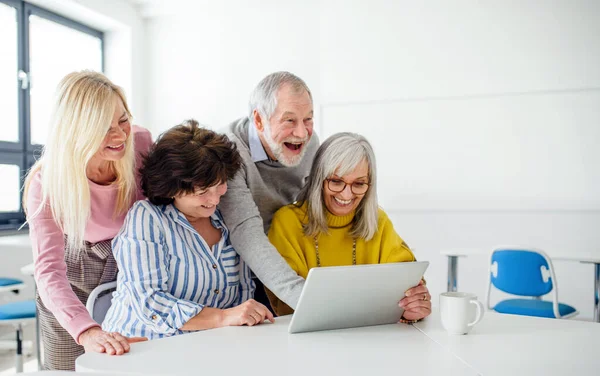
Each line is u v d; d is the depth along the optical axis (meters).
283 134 1.66
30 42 4.41
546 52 4.13
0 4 4.15
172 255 1.36
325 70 4.74
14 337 3.71
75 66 4.96
